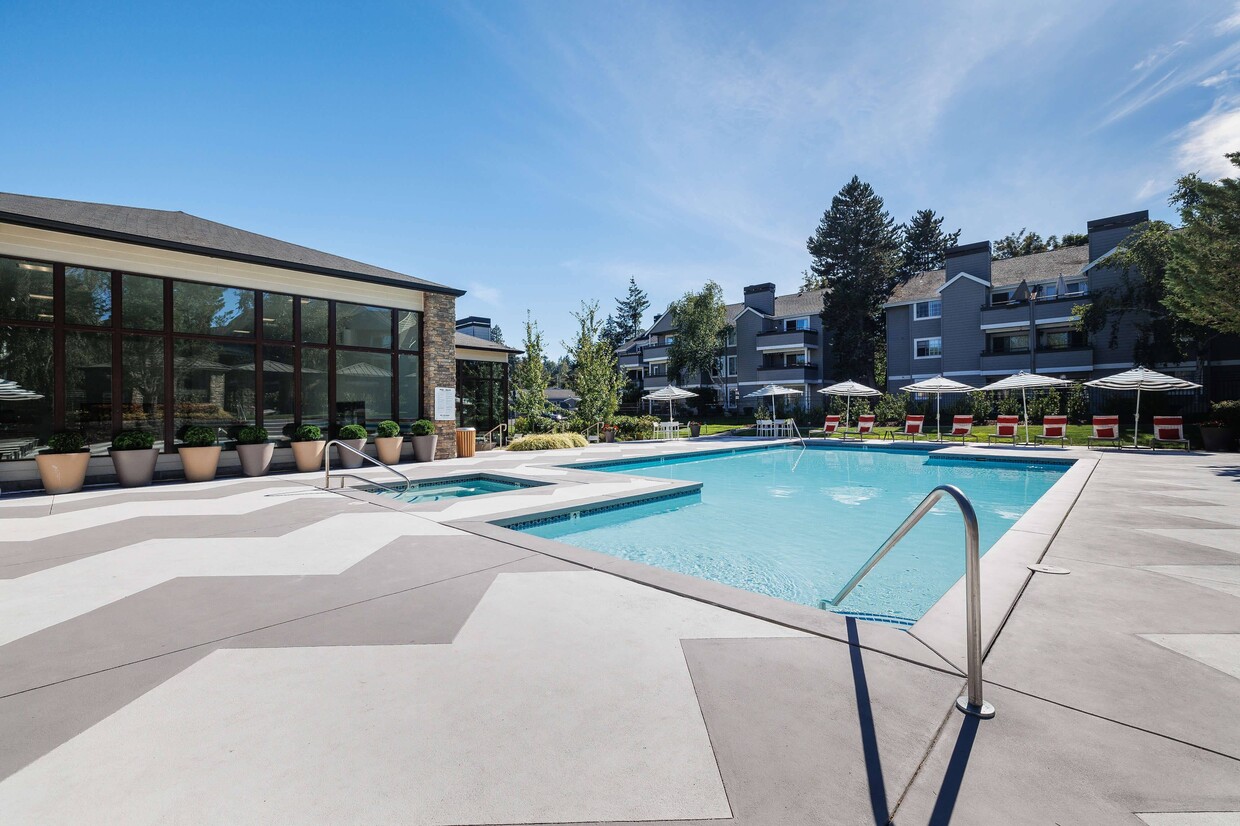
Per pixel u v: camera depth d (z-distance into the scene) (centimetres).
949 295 2859
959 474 1256
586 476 1006
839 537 692
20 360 882
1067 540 501
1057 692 231
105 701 233
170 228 1102
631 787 174
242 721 217
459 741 201
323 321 1219
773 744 196
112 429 955
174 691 242
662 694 235
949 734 201
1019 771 178
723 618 327
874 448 1766
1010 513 821
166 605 355
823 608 404
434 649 286
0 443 860
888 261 3809
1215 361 2088
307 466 1132
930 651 274
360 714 221
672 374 3978
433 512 669
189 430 993
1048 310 2484
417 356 1380
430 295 1372
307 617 333
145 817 161
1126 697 227
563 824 158
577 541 672
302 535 550
